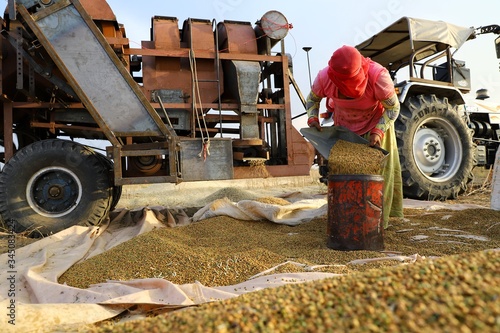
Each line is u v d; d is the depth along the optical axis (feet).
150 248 10.34
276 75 19.63
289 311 4.19
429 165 19.94
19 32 13.85
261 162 17.12
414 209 16.02
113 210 18.47
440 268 4.60
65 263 9.86
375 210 10.36
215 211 15.35
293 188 31.91
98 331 4.68
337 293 4.47
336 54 10.71
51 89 16.47
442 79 22.40
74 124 17.67
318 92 12.73
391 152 13.01
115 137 14.10
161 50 17.01
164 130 14.29
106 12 15.53
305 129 12.94
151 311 6.68
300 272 8.19
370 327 3.52
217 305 4.97
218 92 17.06
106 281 8.45
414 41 19.70
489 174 25.31
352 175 10.34
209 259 9.34
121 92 14.14
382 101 11.67
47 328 5.83
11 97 16.48
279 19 18.04
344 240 10.36
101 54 13.98
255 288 7.18
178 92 17.26
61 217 14.20
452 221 13.55
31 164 14.08
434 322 3.43
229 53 17.74
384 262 8.89
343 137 12.62
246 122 17.31
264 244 11.46
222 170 15.47
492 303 3.51
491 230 11.95
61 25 13.70
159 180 14.23
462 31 20.08
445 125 19.80
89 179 14.39
